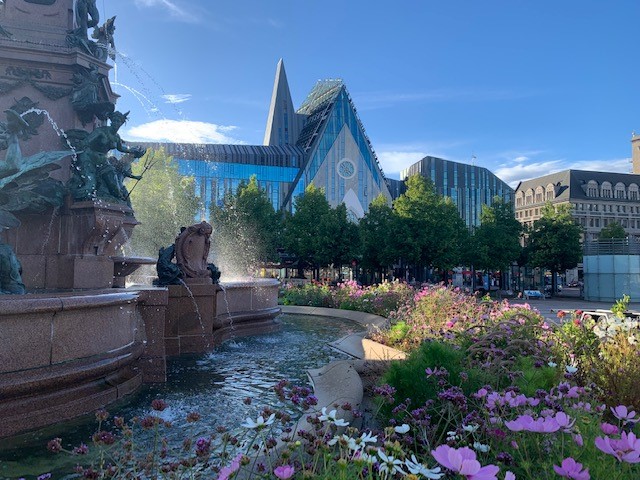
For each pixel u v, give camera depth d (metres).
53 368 5.39
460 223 54.31
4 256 7.44
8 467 4.06
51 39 11.49
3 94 10.93
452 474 2.50
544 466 2.30
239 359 9.46
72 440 4.74
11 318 5.10
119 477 2.78
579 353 5.64
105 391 5.98
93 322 6.03
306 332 14.06
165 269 10.38
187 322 10.20
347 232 54.69
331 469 2.28
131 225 11.72
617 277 43.12
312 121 117.81
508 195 129.38
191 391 6.82
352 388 5.64
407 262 50.06
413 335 9.03
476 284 65.81
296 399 3.20
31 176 9.46
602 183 112.62
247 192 57.78
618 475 2.23
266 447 2.71
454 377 4.18
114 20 12.29
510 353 5.72
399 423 4.07
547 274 84.19
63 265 10.41
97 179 10.82
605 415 4.40
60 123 11.24
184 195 40.53
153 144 86.31
